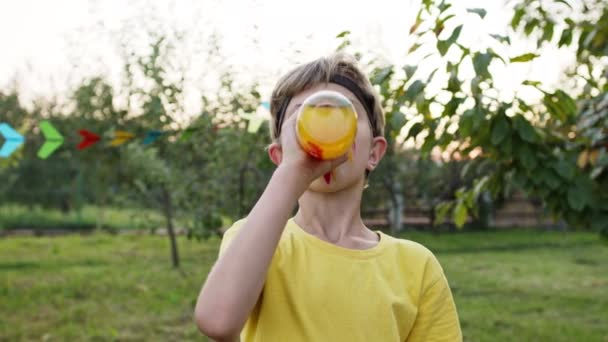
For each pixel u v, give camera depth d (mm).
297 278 1222
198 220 5820
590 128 2709
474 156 2865
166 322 6684
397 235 13695
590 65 2719
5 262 11039
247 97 5000
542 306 7453
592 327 6480
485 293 8289
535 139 2326
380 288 1256
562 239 15258
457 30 1987
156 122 5582
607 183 2596
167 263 10836
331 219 1291
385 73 2125
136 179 9039
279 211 1071
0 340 5965
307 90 1289
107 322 6668
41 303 7598
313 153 1071
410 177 11953
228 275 1034
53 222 18000
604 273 9938
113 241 14578
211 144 5375
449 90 2121
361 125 1274
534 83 2201
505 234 16453
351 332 1206
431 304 1336
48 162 18172
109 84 8742
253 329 1224
